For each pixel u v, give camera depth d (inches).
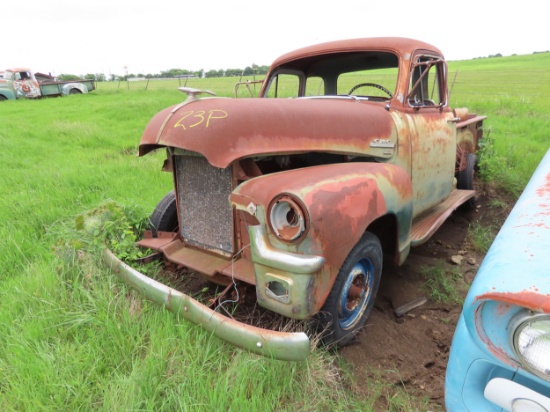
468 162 175.8
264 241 75.6
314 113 98.1
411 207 100.0
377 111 114.1
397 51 122.5
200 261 97.7
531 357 42.9
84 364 77.8
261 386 71.6
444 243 151.4
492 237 152.5
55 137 323.3
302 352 67.6
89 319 89.0
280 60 144.8
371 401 76.7
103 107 501.7
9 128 358.6
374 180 87.6
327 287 75.9
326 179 80.0
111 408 68.4
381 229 102.6
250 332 70.1
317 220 71.7
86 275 105.3
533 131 307.0
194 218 101.2
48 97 783.7
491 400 47.7
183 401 68.7
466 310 47.2
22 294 99.3
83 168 216.1
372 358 90.3
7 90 731.4
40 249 127.3
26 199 167.5
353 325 93.0
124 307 93.0
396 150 114.3
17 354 80.6
